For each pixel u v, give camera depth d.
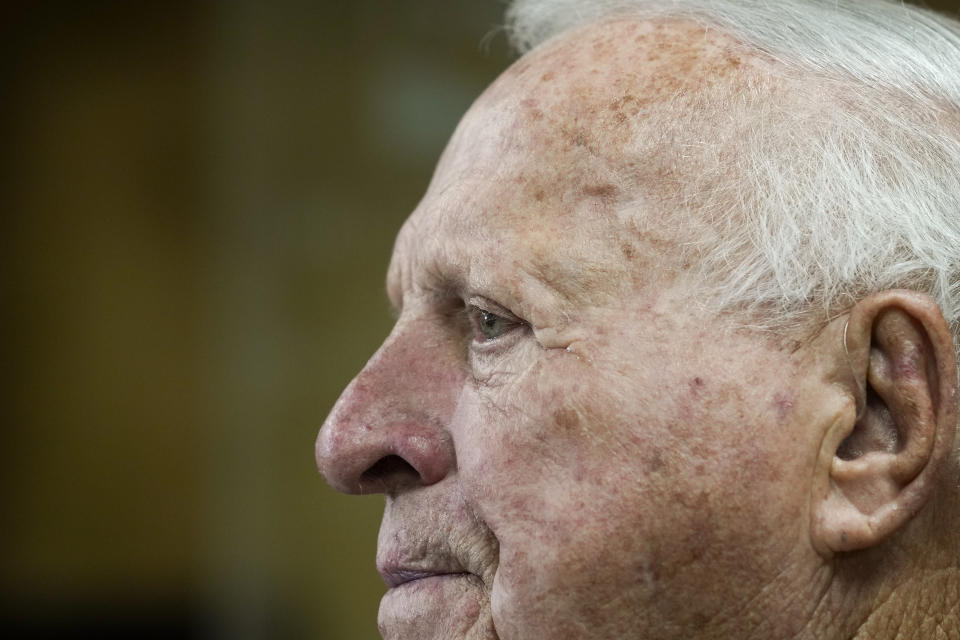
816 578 1.36
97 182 7.73
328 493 5.43
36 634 7.19
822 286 1.37
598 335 1.39
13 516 7.48
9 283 7.73
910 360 1.34
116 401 7.54
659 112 1.46
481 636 1.45
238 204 6.26
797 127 1.44
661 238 1.40
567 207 1.45
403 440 1.51
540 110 1.52
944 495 1.41
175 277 7.54
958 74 1.58
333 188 5.55
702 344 1.36
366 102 5.48
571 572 1.36
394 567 1.54
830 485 1.36
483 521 1.45
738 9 1.63
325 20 5.64
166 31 7.64
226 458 6.18
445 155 1.72
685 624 1.36
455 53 5.30
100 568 7.38
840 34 1.58
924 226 1.41
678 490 1.34
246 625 5.64
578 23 1.85
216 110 6.94
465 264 1.49
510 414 1.42
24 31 7.99
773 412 1.34
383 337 5.46
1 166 7.92
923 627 1.41
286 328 5.55
